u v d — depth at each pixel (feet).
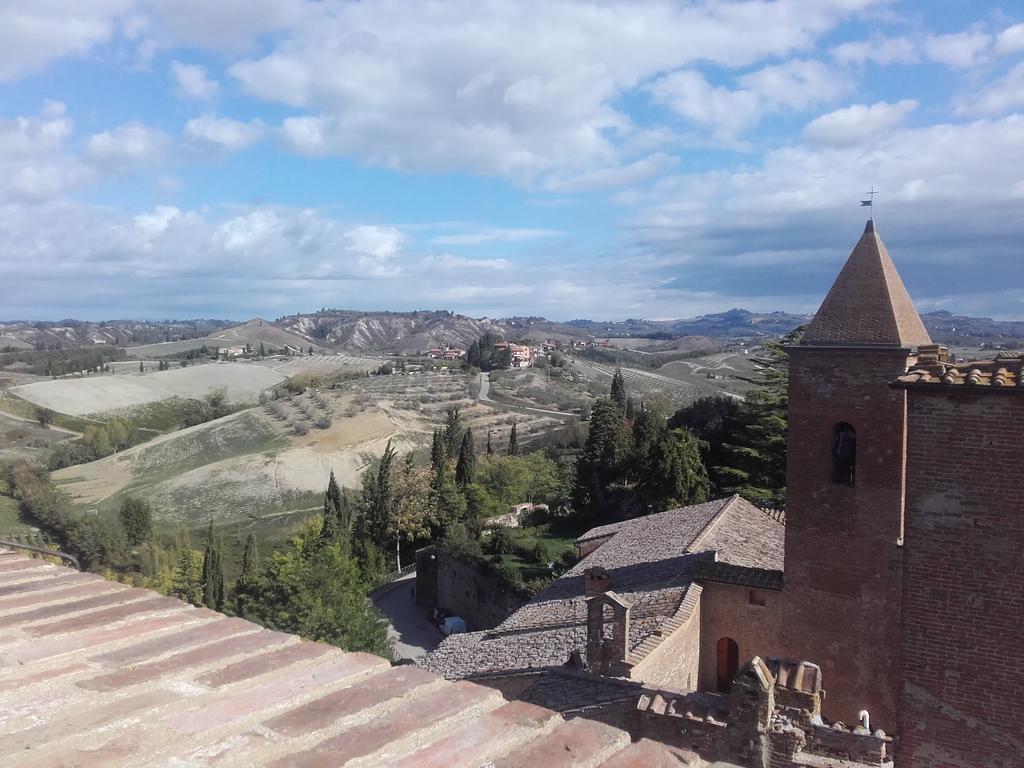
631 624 74.28
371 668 21.17
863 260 68.28
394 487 241.76
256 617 137.18
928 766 45.96
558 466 271.90
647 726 48.55
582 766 16.44
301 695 19.10
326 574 140.15
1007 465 43.29
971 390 43.78
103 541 244.63
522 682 71.36
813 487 69.15
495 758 16.38
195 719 17.38
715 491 173.58
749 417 177.99
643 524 125.18
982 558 44.16
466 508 232.12
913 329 66.85
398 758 16.08
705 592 78.28
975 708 44.55
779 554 94.32
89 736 16.43
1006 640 43.55
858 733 44.16
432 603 197.36
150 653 21.93
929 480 45.70
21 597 27.89
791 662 46.65
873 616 66.54
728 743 44.29
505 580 155.84
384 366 576.61
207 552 186.09
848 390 66.74
